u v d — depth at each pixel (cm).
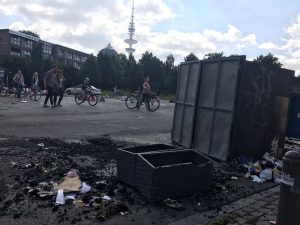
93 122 1269
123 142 912
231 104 728
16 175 564
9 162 636
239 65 716
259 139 773
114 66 7212
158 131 1159
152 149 619
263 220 456
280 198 390
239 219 456
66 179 546
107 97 4041
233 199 530
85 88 2144
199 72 830
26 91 2530
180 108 924
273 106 790
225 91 748
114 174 605
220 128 754
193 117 841
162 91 6756
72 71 6719
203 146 805
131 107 2047
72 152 747
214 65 788
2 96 2669
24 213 432
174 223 434
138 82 6950
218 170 680
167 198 502
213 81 788
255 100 752
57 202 465
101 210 452
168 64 7325
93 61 6831
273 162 726
